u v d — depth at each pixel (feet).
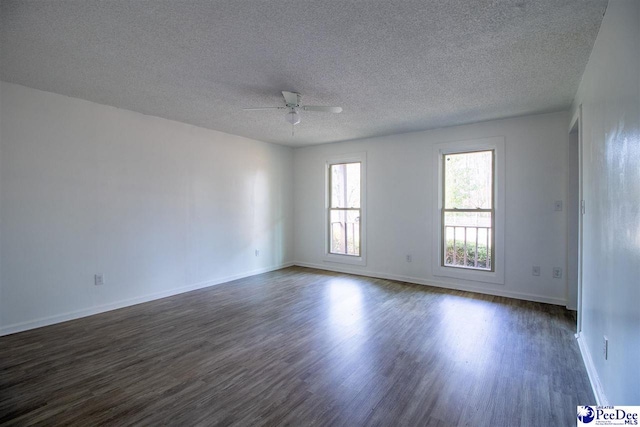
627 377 4.85
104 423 5.92
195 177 15.26
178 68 8.83
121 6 6.07
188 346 9.18
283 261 20.36
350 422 5.97
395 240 16.99
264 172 18.92
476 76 9.30
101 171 12.07
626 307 4.93
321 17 6.42
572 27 6.76
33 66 8.78
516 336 9.77
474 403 6.52
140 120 13.19
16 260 10.14
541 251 13.15
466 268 15.02
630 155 4.74
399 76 9.31
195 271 15.30
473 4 6.00
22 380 7.38
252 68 8.80
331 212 19.84
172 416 6.12
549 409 6.31
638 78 4.38
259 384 7.23
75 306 11.42
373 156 17.61
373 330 10.29
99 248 12.03
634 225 4.58
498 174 13.97
